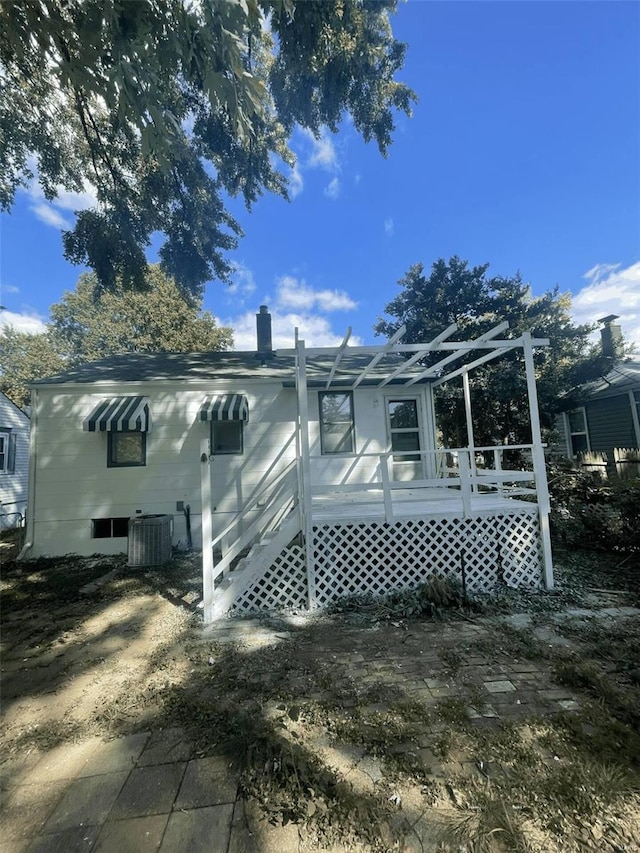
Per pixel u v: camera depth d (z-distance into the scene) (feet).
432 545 18.53
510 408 46.11
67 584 20.42
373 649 12.52
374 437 30.35
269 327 36.58
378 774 7.32
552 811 6.37
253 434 29.09
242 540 17.67
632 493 21.11
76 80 10.03
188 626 14.90
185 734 8.77
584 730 8.36
